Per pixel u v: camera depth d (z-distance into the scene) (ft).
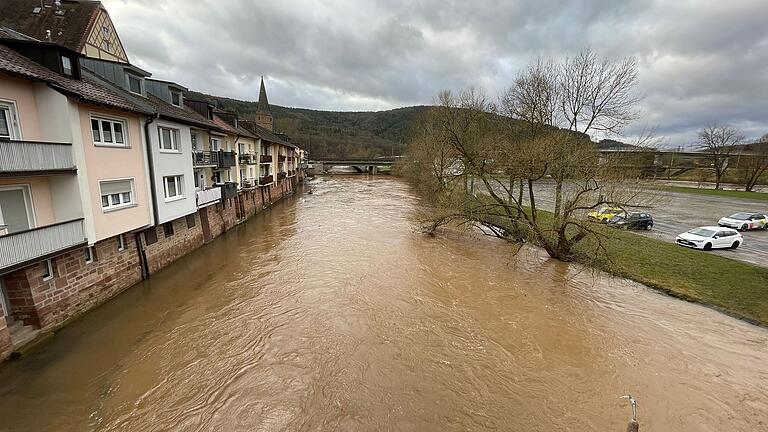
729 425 24.50
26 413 24.89
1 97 30.14
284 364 31.04
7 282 30.96
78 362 30.50
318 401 26.61
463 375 29.96
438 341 35.17
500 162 69.00
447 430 24.12
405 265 58.18
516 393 27.81
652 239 69.51
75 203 35.65
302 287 47.88
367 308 41.96
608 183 51.80
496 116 94.94
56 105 33.83
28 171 30.14
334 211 111.04
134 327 36.91
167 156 52.24
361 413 25.49
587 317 40.50
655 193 51.60
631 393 27.68
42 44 35.12
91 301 38.75
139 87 54.95
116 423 24.32
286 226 87.71
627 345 34.58
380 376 29.63
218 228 76.48
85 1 71.97
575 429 24.21
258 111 226.99
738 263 54.34
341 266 56.80
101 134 39.06
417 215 102.89
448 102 104.37
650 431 24.00
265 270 54.65
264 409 25.73
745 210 110.32
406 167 169.48
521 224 69.77
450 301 44.60
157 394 27.14
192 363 31.07
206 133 73.41
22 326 31.60
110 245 42.14
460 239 76.64
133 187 44.57
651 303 44.06
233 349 33.24
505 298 45.78
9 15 67.46
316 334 35.96
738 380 29.19
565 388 28.40
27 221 33.14
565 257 60.39
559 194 59.21
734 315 39.73
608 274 53.62
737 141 172.86
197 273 53.01
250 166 104.12
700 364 31.40
